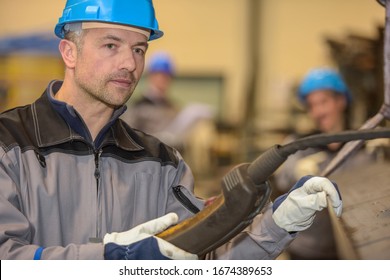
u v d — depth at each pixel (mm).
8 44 5137
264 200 906
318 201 1039
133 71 1257
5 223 1134
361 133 787
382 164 1529
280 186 2637
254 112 5363
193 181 1446
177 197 1379
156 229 1009
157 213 1368
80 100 1305
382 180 1310
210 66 6402
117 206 1300
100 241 1108
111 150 1347
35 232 1196
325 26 6195
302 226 1117
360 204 1137
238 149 5102
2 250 1082
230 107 6336
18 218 1146
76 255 1017
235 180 883
